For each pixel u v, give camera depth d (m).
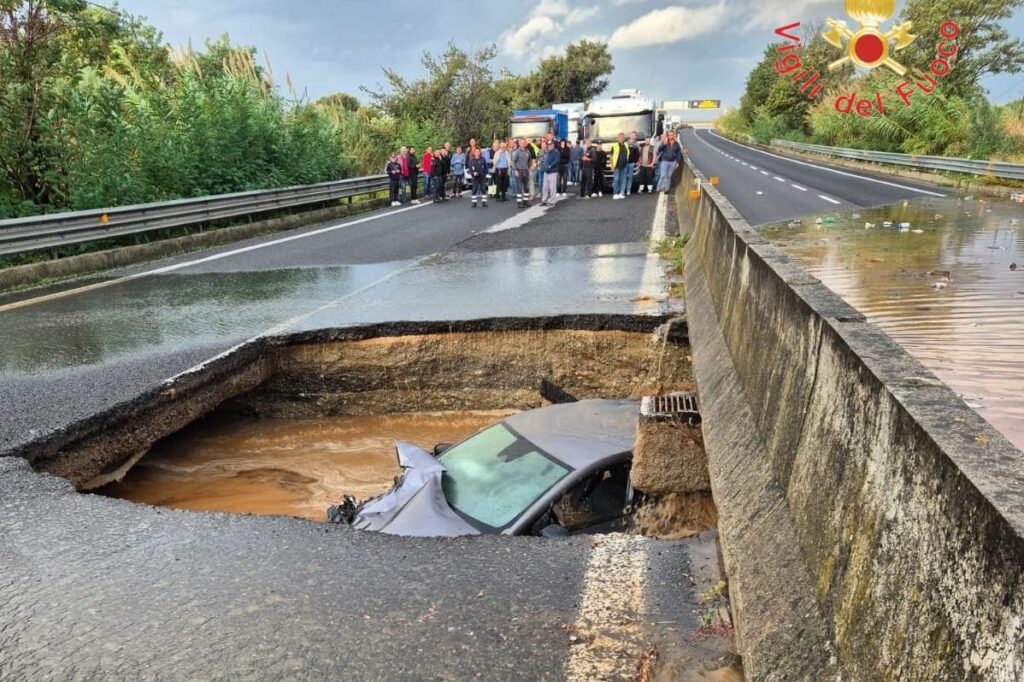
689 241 10.33
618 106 27.27
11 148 13.04
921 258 9.30
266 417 7.06
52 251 11.34
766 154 51.00
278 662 2.41
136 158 14.73
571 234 13.73
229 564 3.07
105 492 5.39
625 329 6.99
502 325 7.07
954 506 1.20
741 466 2.80
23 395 5.31
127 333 7.20
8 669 2.45
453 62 34.00
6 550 3.24
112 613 2.74
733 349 3.98
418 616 2.63
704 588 2.69
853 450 1.73
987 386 4.50
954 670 1.13
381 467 6.05
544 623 2.55
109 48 18.81
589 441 4.27
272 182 17.39
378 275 10.10
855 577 1.58
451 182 26.78
